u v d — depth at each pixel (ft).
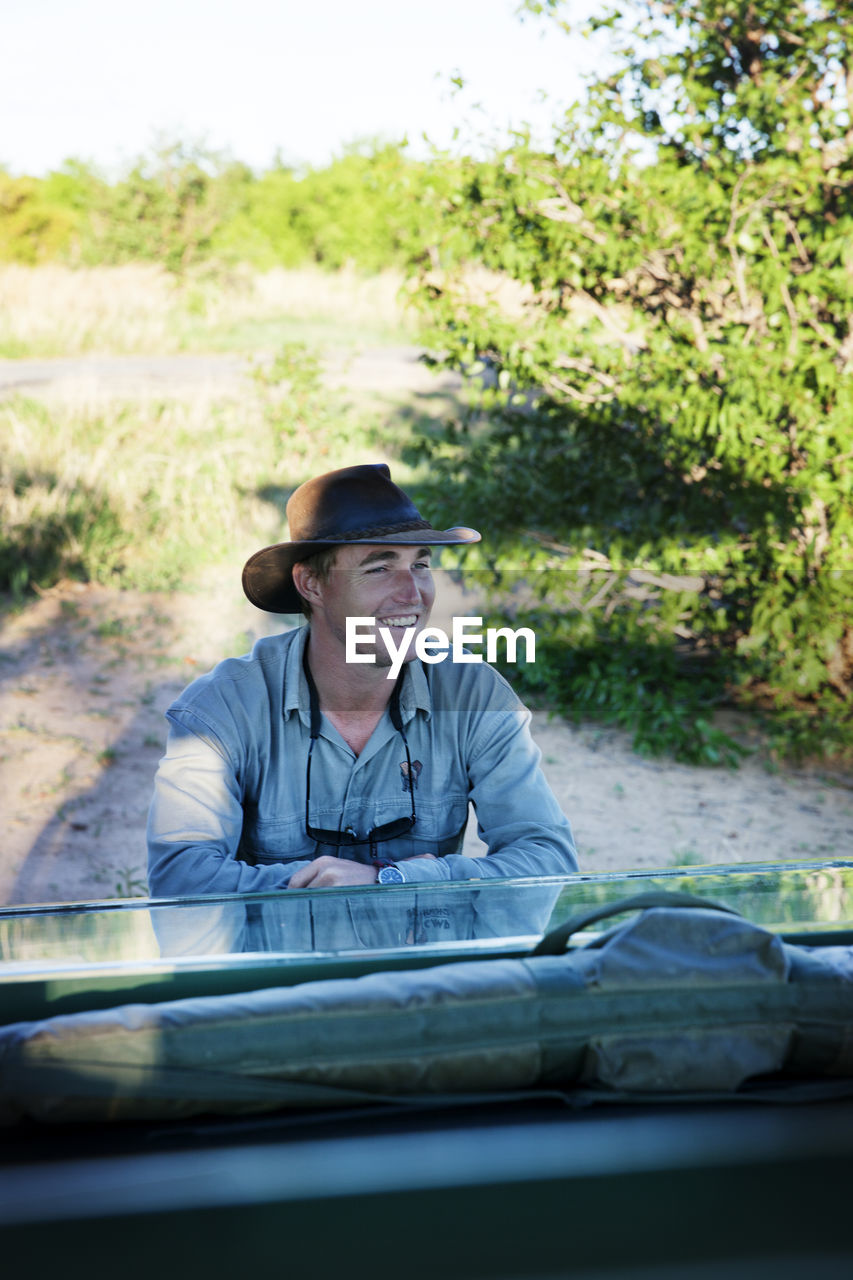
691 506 16.47
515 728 6.23
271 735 5.95
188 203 46.44
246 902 4.10
